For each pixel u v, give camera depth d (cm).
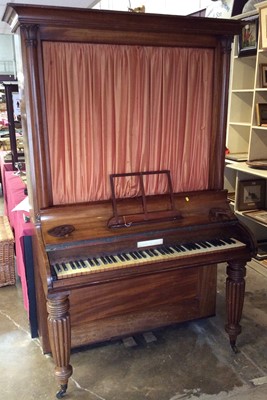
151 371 202
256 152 335
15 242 287
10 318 252
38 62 164
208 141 211
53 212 180
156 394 185
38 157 174
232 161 348
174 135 203
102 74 179
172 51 190
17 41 181
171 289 229
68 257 176
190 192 211
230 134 365
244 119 366
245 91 338
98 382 194
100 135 186
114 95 184
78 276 165
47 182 180
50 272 161
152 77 189
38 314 218
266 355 214
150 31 181
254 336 232
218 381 194
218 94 203
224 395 184
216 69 200
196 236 201
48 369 203
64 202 188
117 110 186
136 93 188
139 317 224
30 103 167
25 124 176
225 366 205
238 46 337
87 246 179
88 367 204
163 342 226
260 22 292
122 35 177
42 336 211
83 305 208
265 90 306
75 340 212
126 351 218
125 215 190
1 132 581
